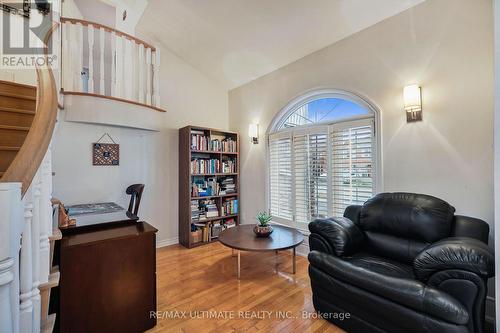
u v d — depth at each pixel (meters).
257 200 4.06
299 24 2.78
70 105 2.73
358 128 2.77
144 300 1.75
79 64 2.79
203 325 1.83
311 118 3.35
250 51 3.49
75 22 2.74
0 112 2.00
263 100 3.96
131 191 3.29
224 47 3.54
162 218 3.78
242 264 2.99
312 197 3.25
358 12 2.51
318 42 3.01
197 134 3.89
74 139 3.01
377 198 2.23
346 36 2.85
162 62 3.81
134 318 1.70
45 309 1.28
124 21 3.53
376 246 2.10
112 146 3.31
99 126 3.21
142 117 3.21
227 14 2.87
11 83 2.09
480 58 1.95
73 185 3.00
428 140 2.23
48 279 1.30
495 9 1.05
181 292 2.32
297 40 3.04
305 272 2.75
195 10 2.94
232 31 3.15
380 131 2.56
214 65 4.05
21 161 0.81
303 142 3.37
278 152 3.74
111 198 3.29
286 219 3.59
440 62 2.16
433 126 2.20
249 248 2.41
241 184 4.37
